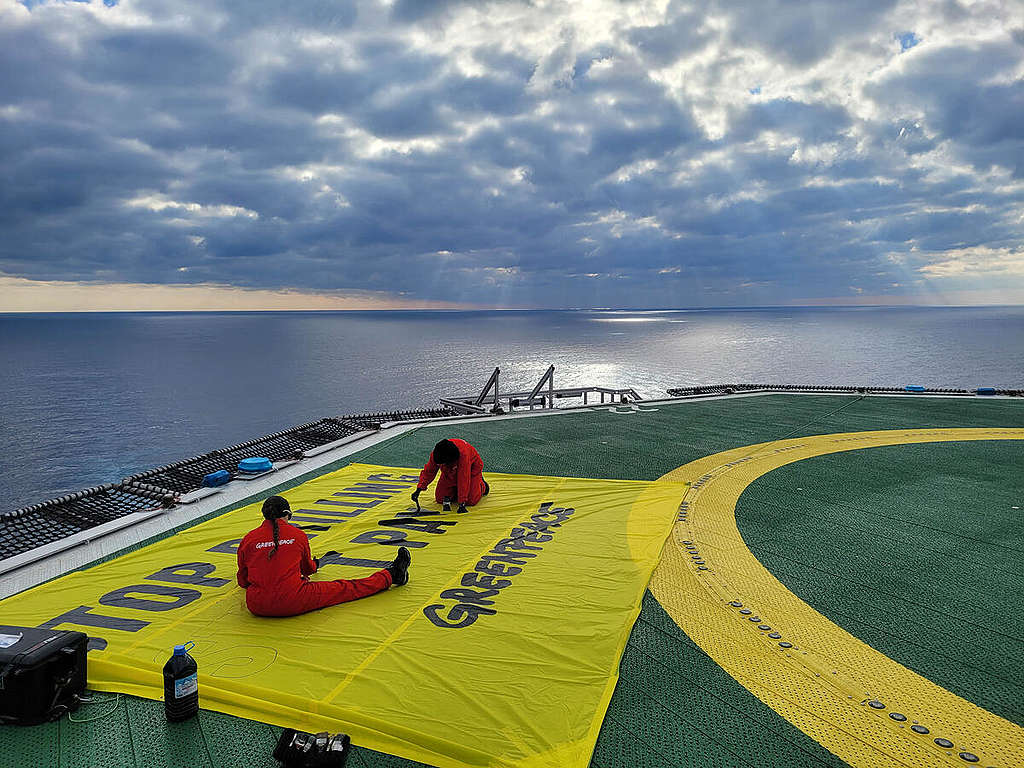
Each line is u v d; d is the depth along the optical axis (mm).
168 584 4883
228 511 6938
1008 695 3438
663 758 2920
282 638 3979
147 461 51344
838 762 2896
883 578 5055
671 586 4902
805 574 5137
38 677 3133
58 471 48594
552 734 3035
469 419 13148
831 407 14320
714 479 8164
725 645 3996
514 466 8977
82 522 6559
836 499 7281
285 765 2768
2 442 57781
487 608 4430
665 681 3586
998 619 4352
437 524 6391
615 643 3930
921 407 14180
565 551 5582
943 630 4188
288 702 3303
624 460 9312
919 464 8938
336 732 3076
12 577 5152
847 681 3582
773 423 12391
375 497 7461
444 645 3893
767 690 3490
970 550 5676
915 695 3436
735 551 5652
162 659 3703
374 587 4617
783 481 8055
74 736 3066
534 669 3625
